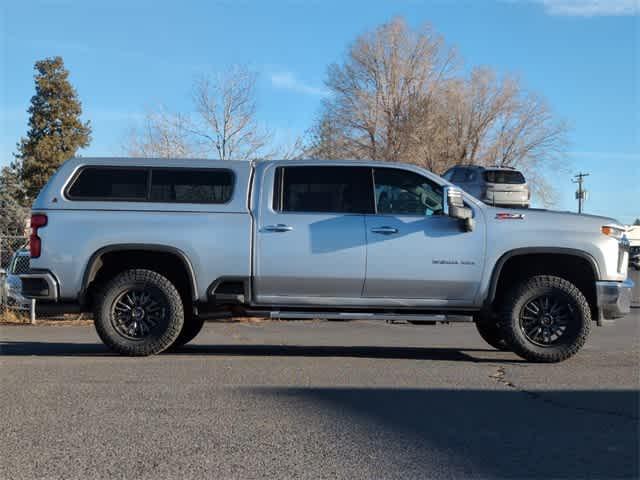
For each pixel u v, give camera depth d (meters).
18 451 4.56
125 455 4.50
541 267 8.12
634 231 49.78
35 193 41.66
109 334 7.80
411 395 6.16
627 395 6.21
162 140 23.38
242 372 7.13
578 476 4.23
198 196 7.90
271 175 7.93
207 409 5.59
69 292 7.76
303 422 5.26
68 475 4.15
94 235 7.75
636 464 4.43
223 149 23.97
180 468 4.27
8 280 14.74
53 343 10.39
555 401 5.98
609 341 10.62
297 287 7.81
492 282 7.74
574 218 7.87
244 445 4.71
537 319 7.77
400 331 12.63
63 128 43.22
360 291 7.81
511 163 38.16
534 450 4.68
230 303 7.82
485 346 10.12
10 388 6.29
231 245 7.75
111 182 7.93
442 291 7.80
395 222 7.78
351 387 6.45
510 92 37.97
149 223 7.77
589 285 7.98
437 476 4.20
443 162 36.75
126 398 5.92
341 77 37.03
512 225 7.79
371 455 4.54
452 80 37.62
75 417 5.34
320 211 7.84
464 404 5.86
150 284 7.78
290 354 8.77
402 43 36.94
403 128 35.53
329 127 35.69
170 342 7.84
